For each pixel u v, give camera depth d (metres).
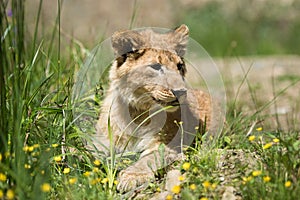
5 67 9.04
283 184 7.24
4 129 7.66
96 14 26.31
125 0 27.52
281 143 8.58
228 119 10.66
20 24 9.75
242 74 18.45
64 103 9.51
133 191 8.04
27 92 9.16
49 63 10.80
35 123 8.70
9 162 7.47
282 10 29.50
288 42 27.48
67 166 8.55
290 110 13.14
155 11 28.84
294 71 18.52
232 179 7.64
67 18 25.70
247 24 28.66
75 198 7.34
